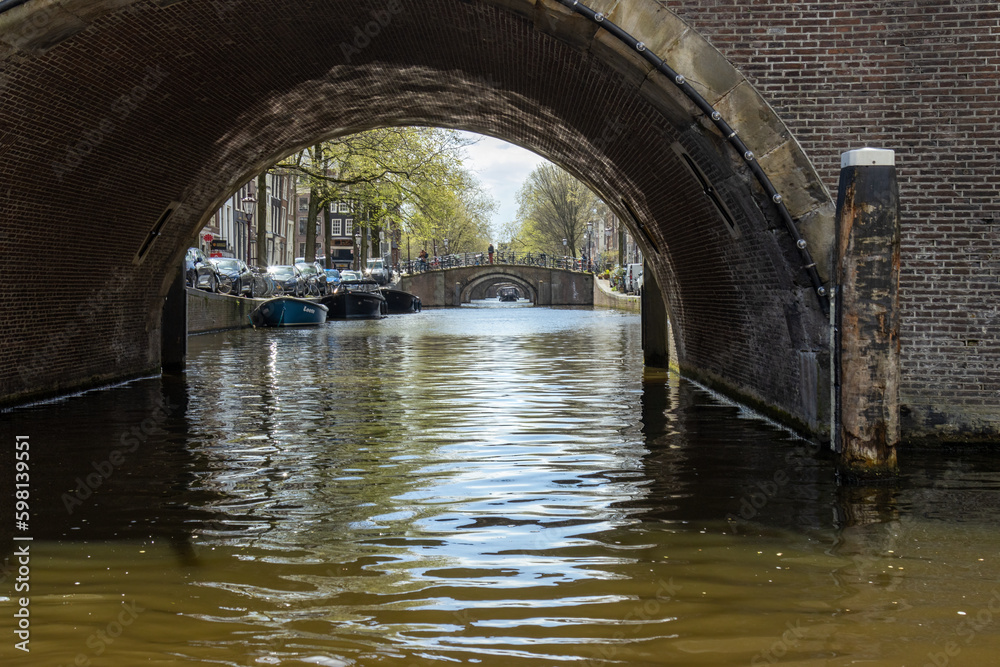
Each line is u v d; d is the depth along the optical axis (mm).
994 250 8586
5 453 8648
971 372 8633
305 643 4340
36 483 7449
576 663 4129
